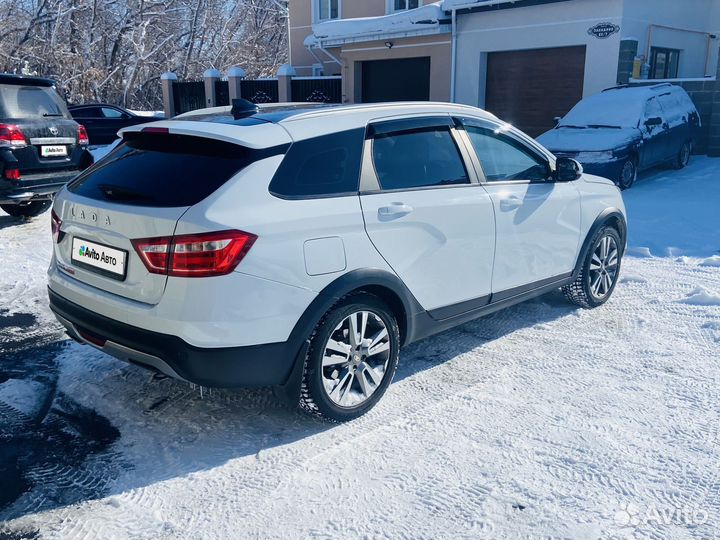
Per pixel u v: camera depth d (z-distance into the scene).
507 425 3.62
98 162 3.94
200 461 3.33
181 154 3.52
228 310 3.13
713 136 13.36
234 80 22.31
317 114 3.69
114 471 3.25
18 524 2.85
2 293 6.03
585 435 3.49
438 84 16.52
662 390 4.00
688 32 15.55
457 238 4.12
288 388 3.48
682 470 3.17
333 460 3.31
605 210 5.45
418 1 18.67
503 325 5.16
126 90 31.83
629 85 12.83
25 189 8.23
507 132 4.73
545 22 14.15
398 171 3.90
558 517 2.85
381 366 3.82
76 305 3.63
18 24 30.00
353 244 3.54
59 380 4.24
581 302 5.50
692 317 5.25
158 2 32.94
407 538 2.75
